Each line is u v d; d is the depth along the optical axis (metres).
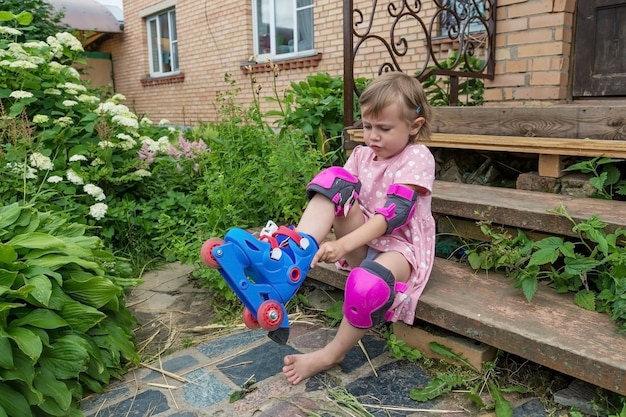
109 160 3.48
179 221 3.22
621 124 2.38
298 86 4.31
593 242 2.01
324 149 3.68
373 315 1.74
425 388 1.75
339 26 6.91
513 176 2.85
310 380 1.86
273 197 3.03
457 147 2.80
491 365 1.78
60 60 4.71
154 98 11.51
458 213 2.34
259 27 8.58
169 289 2.93
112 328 2.10
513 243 2.10
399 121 1.80
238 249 1.55
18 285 1.80
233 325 2.39
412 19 5.81
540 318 1.72
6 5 6.43
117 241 3.48
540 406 1.64
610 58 3.34
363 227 1.72
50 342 1.80
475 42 4.21
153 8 10.93
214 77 9.52
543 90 3.51
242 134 3.44
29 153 3.32
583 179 2.43
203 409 1.74
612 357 1.46
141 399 1.83
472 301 1.87
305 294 2.58
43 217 2.41
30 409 1.64
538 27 3.47
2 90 3.57
